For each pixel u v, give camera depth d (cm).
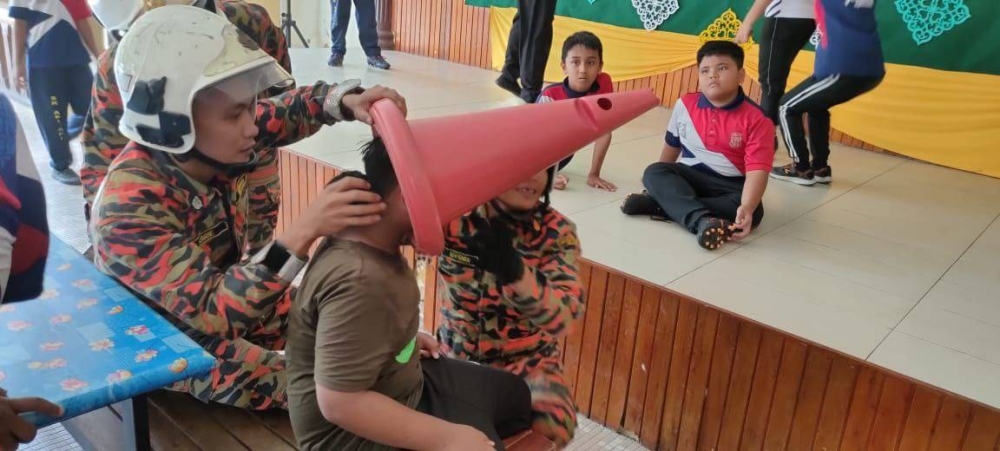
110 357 109
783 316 186
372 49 501
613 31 460
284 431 138
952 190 321
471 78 485
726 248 233
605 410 213
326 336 90
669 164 261
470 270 135
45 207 106
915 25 357
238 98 121
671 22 436
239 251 153
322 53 561
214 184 136
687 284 200
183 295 114
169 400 145
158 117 117
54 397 99
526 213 132
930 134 364
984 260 237
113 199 121
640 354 202
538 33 338
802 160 313
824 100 296
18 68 329
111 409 125
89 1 175
